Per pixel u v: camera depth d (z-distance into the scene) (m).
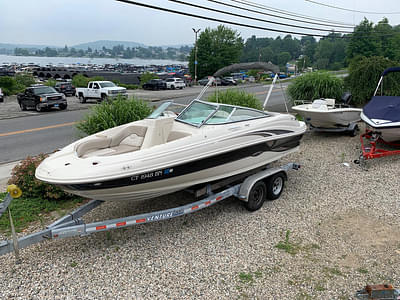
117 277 3.49
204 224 4.64
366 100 13.37
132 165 3.75
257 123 5.19
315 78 13.59
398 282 3.41
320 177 6.45
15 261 3.73
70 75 44.06
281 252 3.95
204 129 4.69
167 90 33.25
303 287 3.34
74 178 3.54
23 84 34.03
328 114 8.77
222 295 3.22
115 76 40.88
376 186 5.96
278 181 5.48
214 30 53.62
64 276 3.50
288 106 16.17
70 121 14.10
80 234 3.67
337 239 4.23
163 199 5.39
